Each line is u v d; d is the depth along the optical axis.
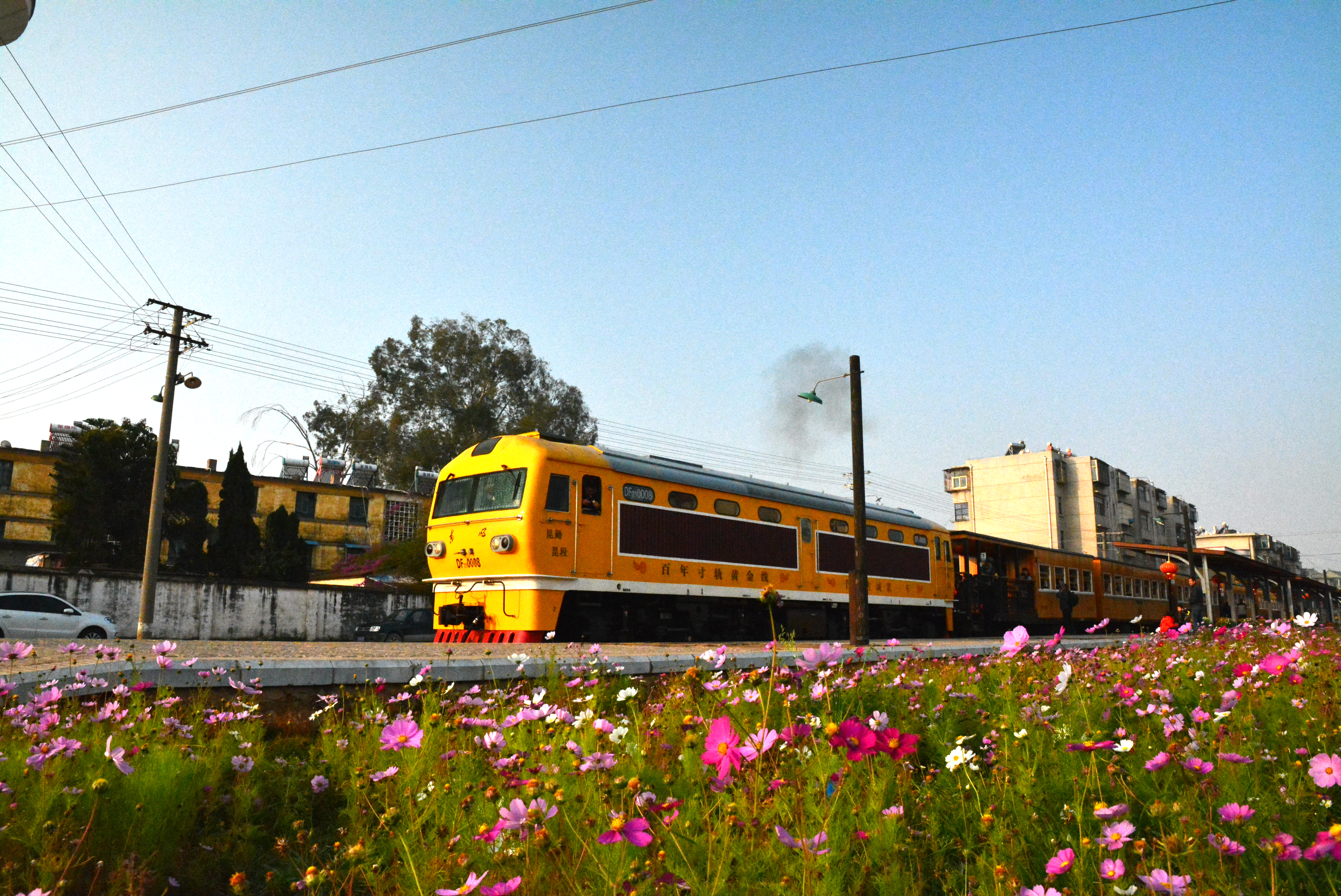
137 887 2.90
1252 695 4.68
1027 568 26.08
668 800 2.97
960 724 4.84
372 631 24.50
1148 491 74.00
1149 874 2.50
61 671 4.86
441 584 13.75
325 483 37.19
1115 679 5.41
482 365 43.28
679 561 14.59
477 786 3.59
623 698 4.30
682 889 2.55
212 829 3.73
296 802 4.05
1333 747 3.75
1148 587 34.44
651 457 15.21
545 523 12.84
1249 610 47.41
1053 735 4.01
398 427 40.94
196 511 28.80
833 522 18.09
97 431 27.81
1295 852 2.35
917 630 20.45
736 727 3.83
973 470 64.81
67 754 3.37
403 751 3.91
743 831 2.92
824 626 17.61
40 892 2.46
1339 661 6.17
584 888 2.66
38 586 21.09
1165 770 3.48
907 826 3.23
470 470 13.91
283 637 24.47
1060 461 62.75
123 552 27.41
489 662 6.11
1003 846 2.88
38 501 31.41
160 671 5.10
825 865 2.58
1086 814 3.26
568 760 3.49
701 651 9.28
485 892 2.29
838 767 3.36
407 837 3.13
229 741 4.30
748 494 16.23
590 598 13.36
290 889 3.29
